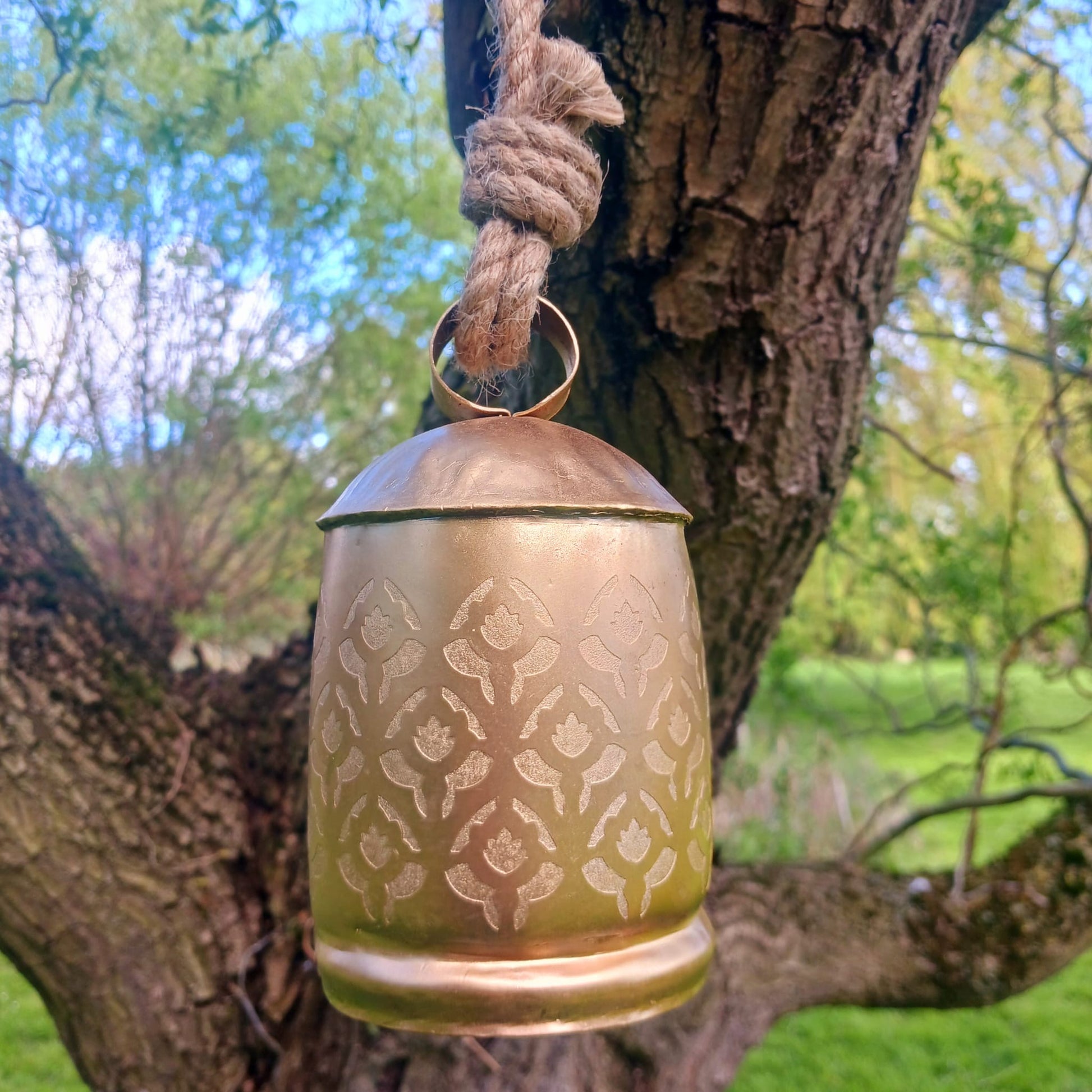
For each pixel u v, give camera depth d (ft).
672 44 3.32
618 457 2.57
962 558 8.94
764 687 11.80
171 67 6.33
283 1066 5.63
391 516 2.35
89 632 5.46
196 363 8.38
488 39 3.51
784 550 4.89
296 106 6.88
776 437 4.32
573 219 2.59
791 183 3.62
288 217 7.41
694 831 2.47
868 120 3.55
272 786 6.00
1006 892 7.01
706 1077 6.34
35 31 6.05
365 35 5.43
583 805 2.25
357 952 2.35
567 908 2.24
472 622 2.26
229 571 10.09
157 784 5.35
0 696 4.86
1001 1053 12.45
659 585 2.44
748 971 6.58
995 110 7.91
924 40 3.54
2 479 5.57
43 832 4.83
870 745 20.18
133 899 5.10
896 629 12.07
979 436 11.34
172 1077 5.26
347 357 9.04
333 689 2.43
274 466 9.85
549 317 2.78
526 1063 5.82
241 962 5.49
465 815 2.23
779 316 3.93
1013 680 11.53
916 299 8.45
